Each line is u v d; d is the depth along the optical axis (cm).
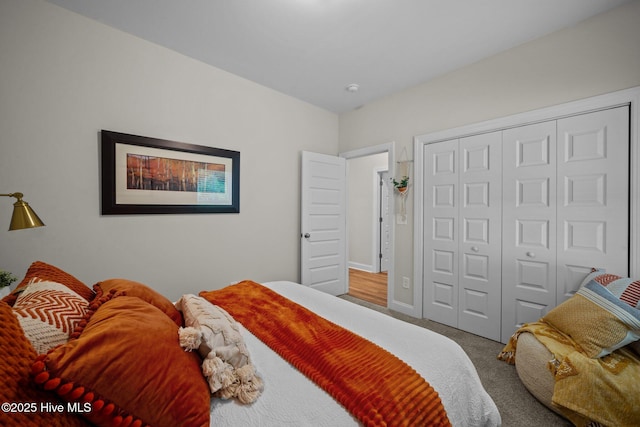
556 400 145
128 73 226
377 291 415
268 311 150
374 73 288
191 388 74
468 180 271
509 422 151
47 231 193
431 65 272
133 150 227
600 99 198
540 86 226
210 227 277
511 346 210
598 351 146
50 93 193
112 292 104
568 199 215
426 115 304
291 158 347
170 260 251
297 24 214
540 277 228
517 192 240
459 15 202
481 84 261
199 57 261
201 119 268
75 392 56
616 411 134
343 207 395
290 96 345
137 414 64
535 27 215
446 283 289
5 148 178
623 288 161
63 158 199
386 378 94
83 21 205
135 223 231
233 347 93
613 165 196
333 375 95
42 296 86
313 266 358
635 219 186
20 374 55
